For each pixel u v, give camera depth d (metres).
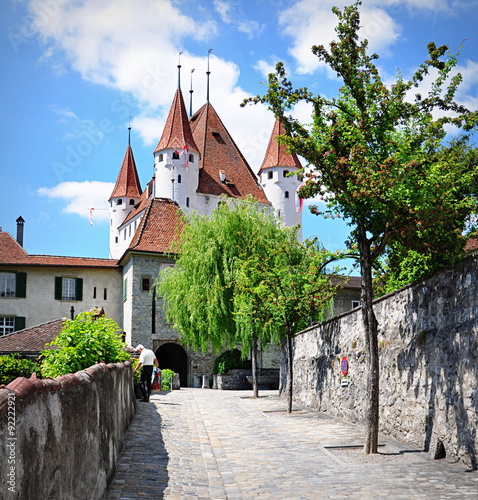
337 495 7.27
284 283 18.50
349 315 15.26
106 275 43.44
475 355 8.93
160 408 17.00
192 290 30.86
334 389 16.27
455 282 9.61
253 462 9.55
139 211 66.31
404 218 10.38
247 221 30.64
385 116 10.58
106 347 13.55
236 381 32.75
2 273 41.06
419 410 10.70
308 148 10.77
